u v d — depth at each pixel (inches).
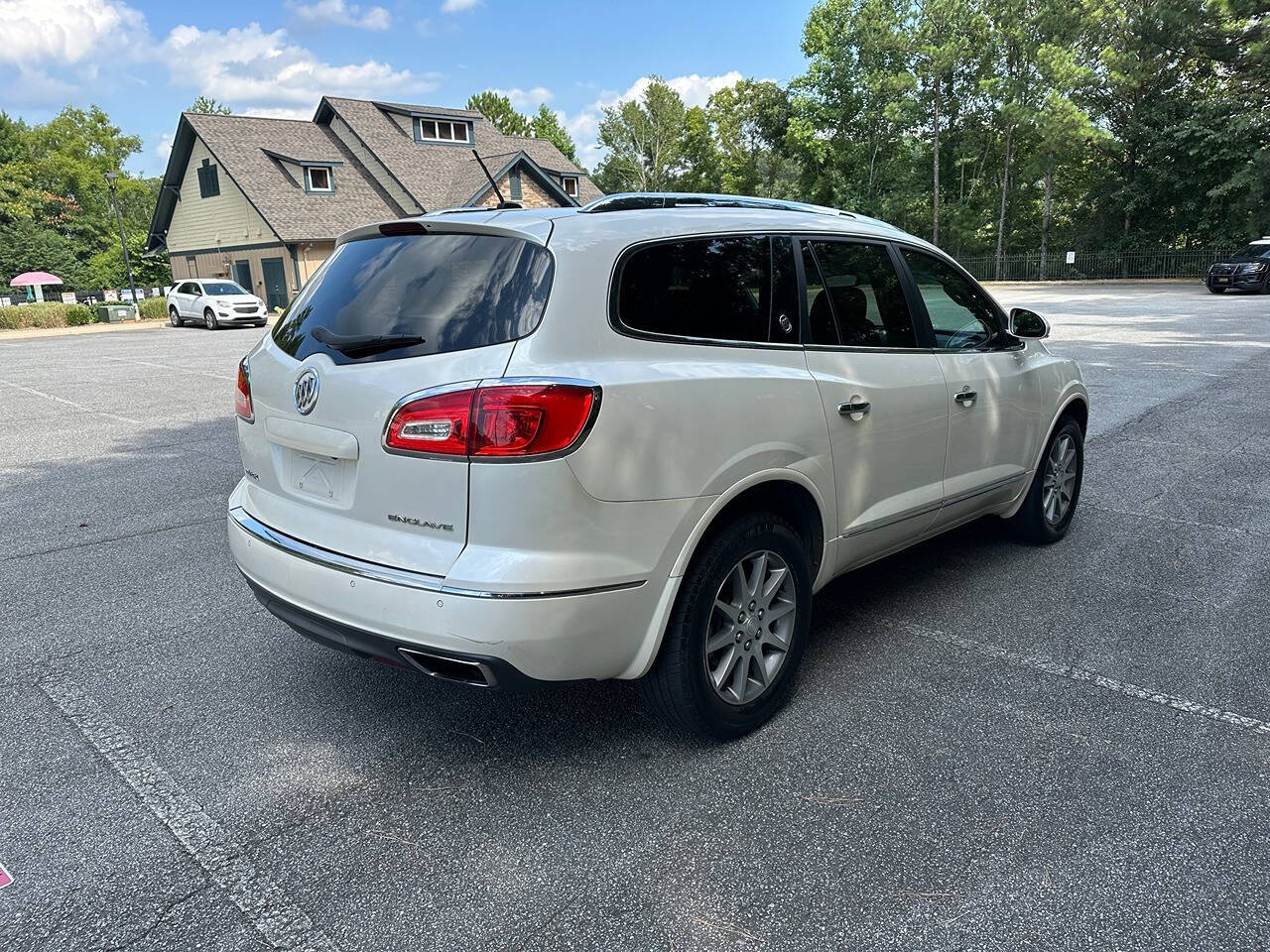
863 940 83.3
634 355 101.1
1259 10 1347.2
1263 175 1317.7
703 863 94.4
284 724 125.1
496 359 94.0
